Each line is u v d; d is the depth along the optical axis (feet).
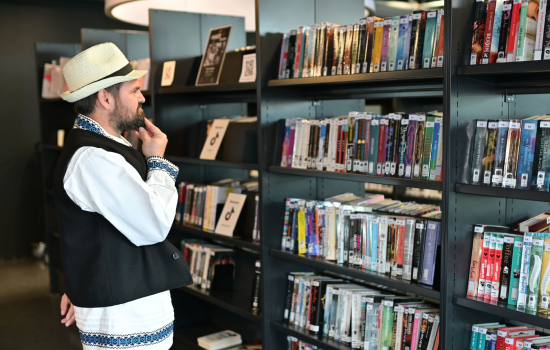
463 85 6.45
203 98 12.31
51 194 17.47
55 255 17.38
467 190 6.37
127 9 11.66
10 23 22.00
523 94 7.16
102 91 6.05
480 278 6.64
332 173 8.06
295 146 8.87
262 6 8.81
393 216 7.62
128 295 5.87
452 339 6.74
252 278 10.69
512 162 6.19
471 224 6.75
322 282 8.71
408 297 7.86
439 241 6.97
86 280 5.87
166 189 5.91
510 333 6.53
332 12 9.73
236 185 11.39
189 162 11.41
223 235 10.37
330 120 8.31
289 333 8.94
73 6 23.29
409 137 7.16
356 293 8.09
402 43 7.25
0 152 22.08
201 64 10.95
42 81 17.57
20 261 21.85
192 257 11.64
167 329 6.31
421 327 7.21
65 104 17.98
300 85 9.13
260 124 8.99
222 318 12.41
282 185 9.33
